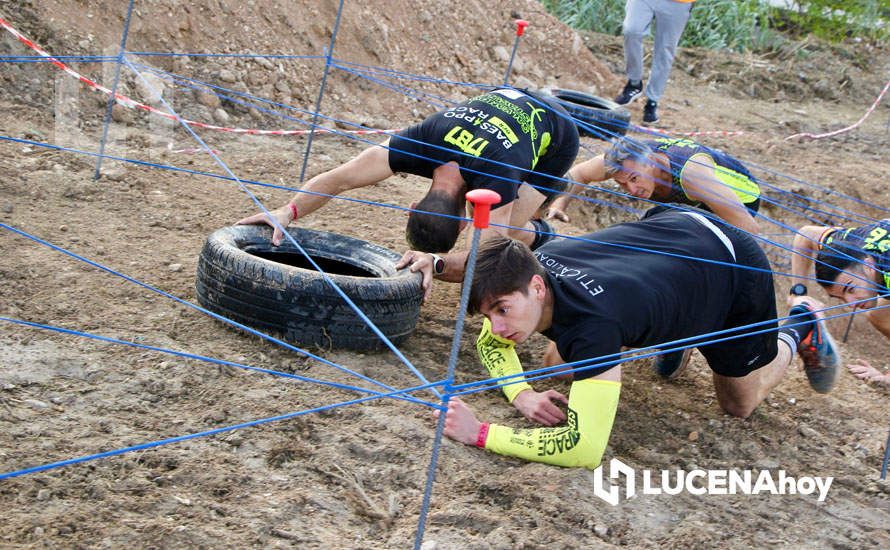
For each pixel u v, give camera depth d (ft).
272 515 9.45
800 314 14.23
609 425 10.89
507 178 13.32
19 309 12.73
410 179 22.58
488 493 10.55
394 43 28.96
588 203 24.61
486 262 10.52
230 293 12.88
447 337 14.51
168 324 13.05
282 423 11.10
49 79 21.15
